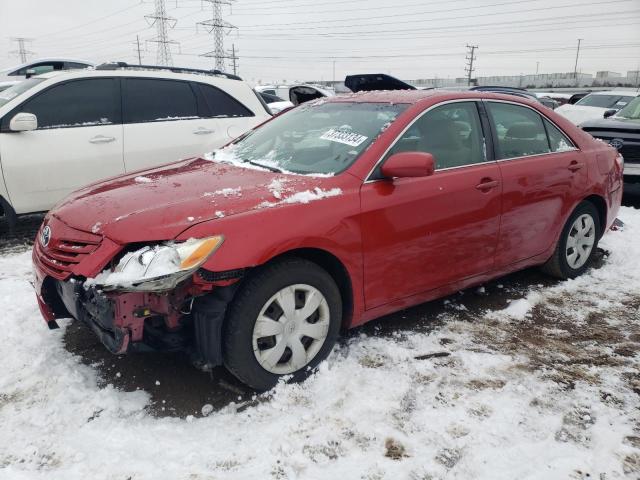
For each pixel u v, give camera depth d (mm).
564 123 4414
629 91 14805
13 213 5191
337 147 3299
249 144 3902
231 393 2814
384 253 3088
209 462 2293
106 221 2604
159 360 3127
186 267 2400
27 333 3359
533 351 3309
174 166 3682
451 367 3076
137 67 6012
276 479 2213
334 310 2953
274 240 2623
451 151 3516
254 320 2641
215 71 6566
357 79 8297
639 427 2602
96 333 2648
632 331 3633
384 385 2869
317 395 2781
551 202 4070
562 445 2459
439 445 2438
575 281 4512
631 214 6637
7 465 2258
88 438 2430
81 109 5496
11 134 5105
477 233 3568
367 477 2236
